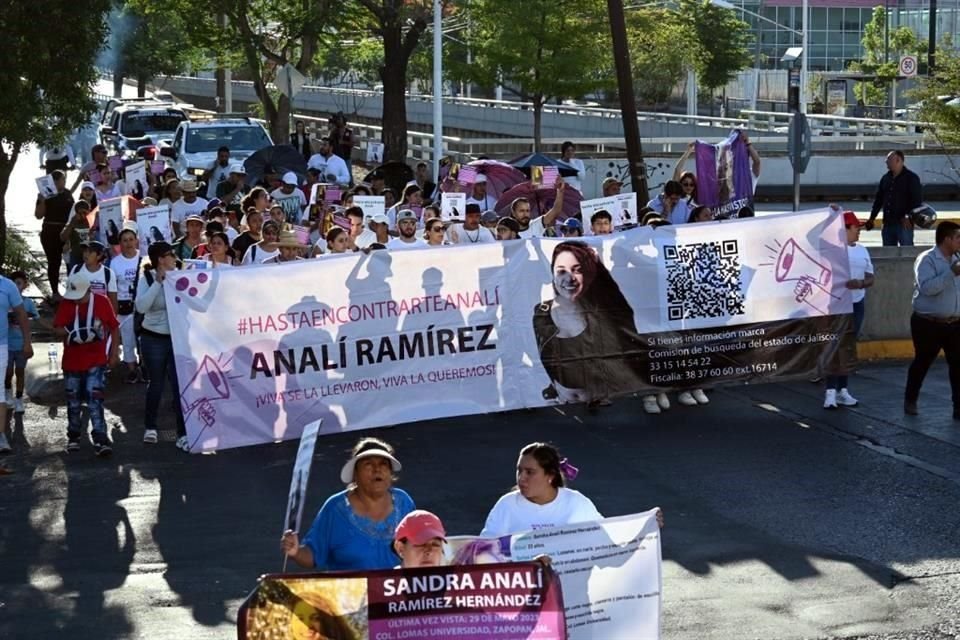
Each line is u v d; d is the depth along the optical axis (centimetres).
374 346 1319
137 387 1588
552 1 3709
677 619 849
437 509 1091
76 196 2869
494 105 5903
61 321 1268
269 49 3991
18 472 1229
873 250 1781
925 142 4138
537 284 1366
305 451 611
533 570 580
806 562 962
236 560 971
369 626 582
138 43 6425
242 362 1287
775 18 10244
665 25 5569
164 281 1269
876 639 817
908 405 1416
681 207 1812
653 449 1290
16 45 2089
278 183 2423
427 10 3500
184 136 3145
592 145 4694
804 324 1430
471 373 1352
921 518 1070
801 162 1955
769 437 1333
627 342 1395
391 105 3403
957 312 1377
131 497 1145
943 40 3719
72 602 887
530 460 705
